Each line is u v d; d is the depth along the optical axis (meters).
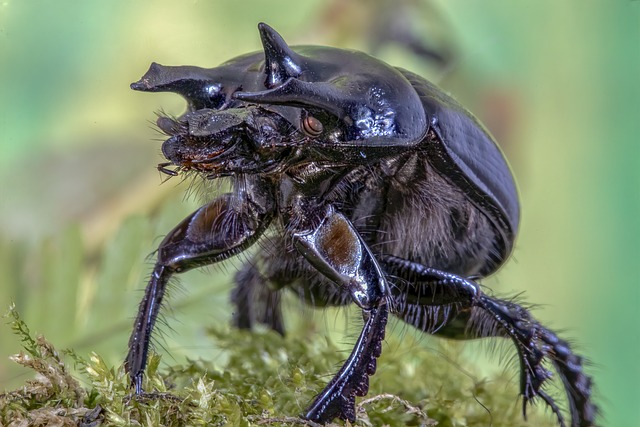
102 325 0.12
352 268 0.10
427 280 0.10
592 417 0.11
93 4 0.12
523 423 0.11
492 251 0.11
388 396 0.10
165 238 0.10
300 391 0.10
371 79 0.10
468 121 0.10
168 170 0.10
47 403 0.10
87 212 0.12
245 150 0.10
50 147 0.12
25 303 0.12
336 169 0.10
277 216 0.10
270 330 0.11
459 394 0.11
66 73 0.12
